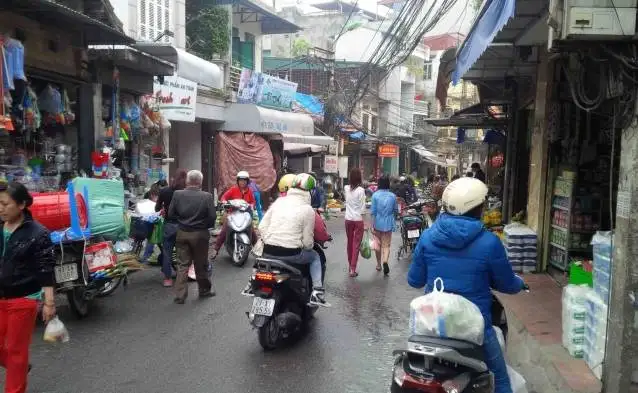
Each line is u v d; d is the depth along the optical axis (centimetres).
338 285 870
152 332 602
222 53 1988
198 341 575
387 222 952
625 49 411
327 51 2836
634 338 405
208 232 741
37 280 394
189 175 730
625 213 405
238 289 809
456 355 321
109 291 742
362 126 3209
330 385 470
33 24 902
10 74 768
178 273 725
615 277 417
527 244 873
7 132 800
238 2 2112
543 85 872
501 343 373
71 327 614
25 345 392
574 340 512
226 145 1734
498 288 364
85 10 1009
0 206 383
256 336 595
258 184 1811
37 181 905
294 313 583
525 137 1229
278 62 3122
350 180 941
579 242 797
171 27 1683
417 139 3762
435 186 1641
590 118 806
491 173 1920
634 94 396
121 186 719
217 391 453
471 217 358
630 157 400
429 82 4212
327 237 622
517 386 379
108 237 682
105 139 1117
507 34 809
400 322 668
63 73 984
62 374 481
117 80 1131
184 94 1472
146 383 466
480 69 1111
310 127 2212
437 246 362
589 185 812
